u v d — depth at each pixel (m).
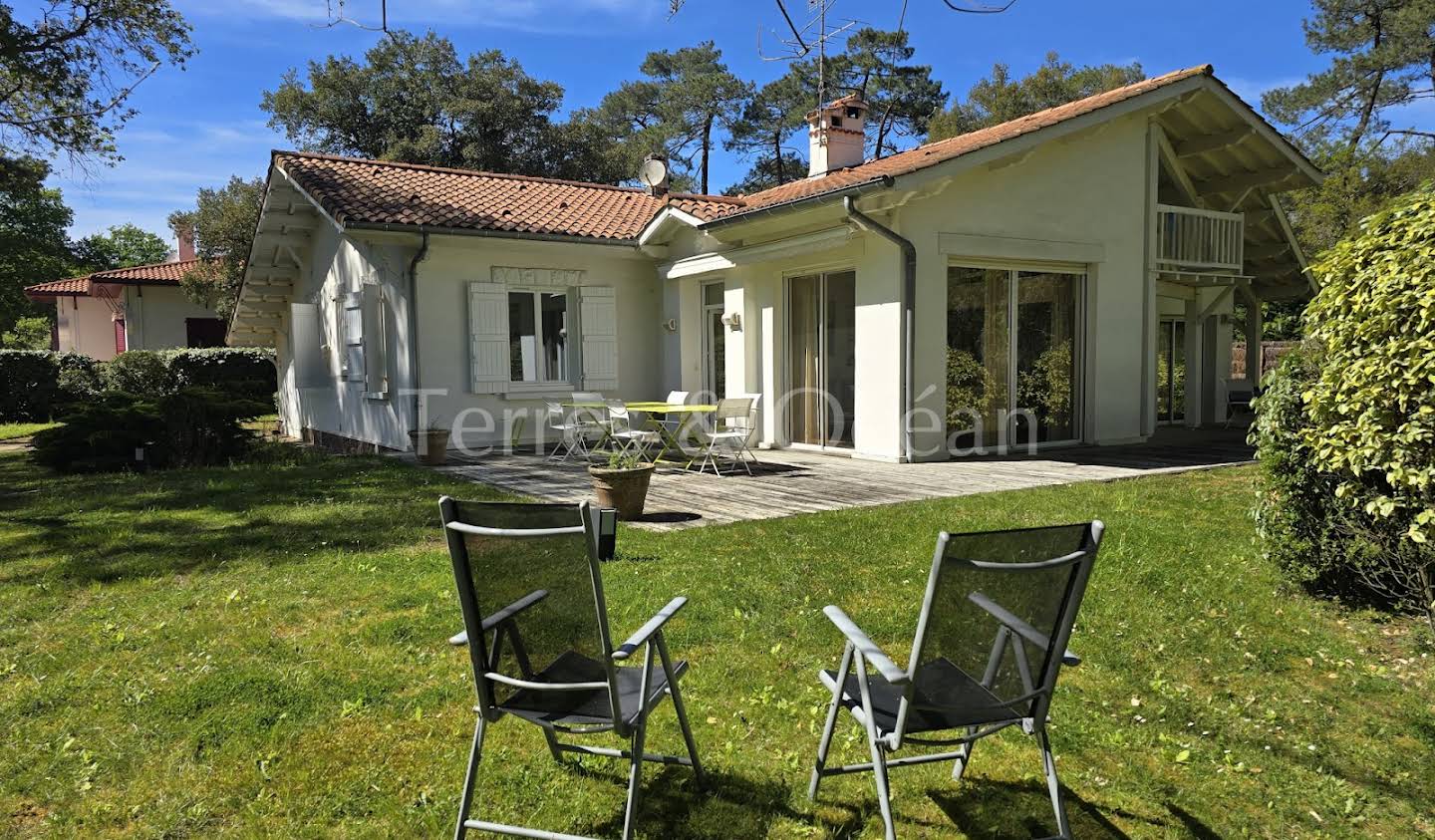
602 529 4.26
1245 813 2.81
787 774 2.99
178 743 3.19
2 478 10.09
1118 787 2.94
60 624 4.50
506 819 2.74
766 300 11.71
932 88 32.00
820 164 13.76
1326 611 4.70
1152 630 4.31
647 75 37.97
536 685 2.46
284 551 5.91
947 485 8.35
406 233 10.79
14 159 15.18
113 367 20.09
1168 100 11.26
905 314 9.84
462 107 29.31
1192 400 14.93
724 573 5.10
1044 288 11.30
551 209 13.14
